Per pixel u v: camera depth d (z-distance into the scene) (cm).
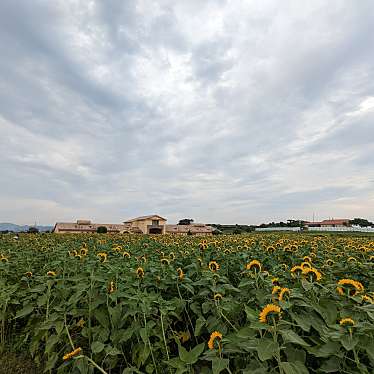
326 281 417
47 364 382
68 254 666
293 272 388
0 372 439
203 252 704
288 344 282
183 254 727
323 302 323
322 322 303
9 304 551
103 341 378
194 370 336
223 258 641
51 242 1227
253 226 6938
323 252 790
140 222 7875
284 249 708
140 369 369
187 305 467
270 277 407
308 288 321
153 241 1284
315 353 261
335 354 255
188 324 454
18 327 562
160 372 350
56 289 474
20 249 974
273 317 264
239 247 801
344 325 261
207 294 424
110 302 416
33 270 634
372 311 277
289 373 231
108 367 377
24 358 475
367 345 255
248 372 253
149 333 352
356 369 264
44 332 435
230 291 430
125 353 405
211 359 274
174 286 479
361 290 329
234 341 292
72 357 324
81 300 449
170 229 7806
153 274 482
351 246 862
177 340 376
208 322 364
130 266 532
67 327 406
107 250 867
